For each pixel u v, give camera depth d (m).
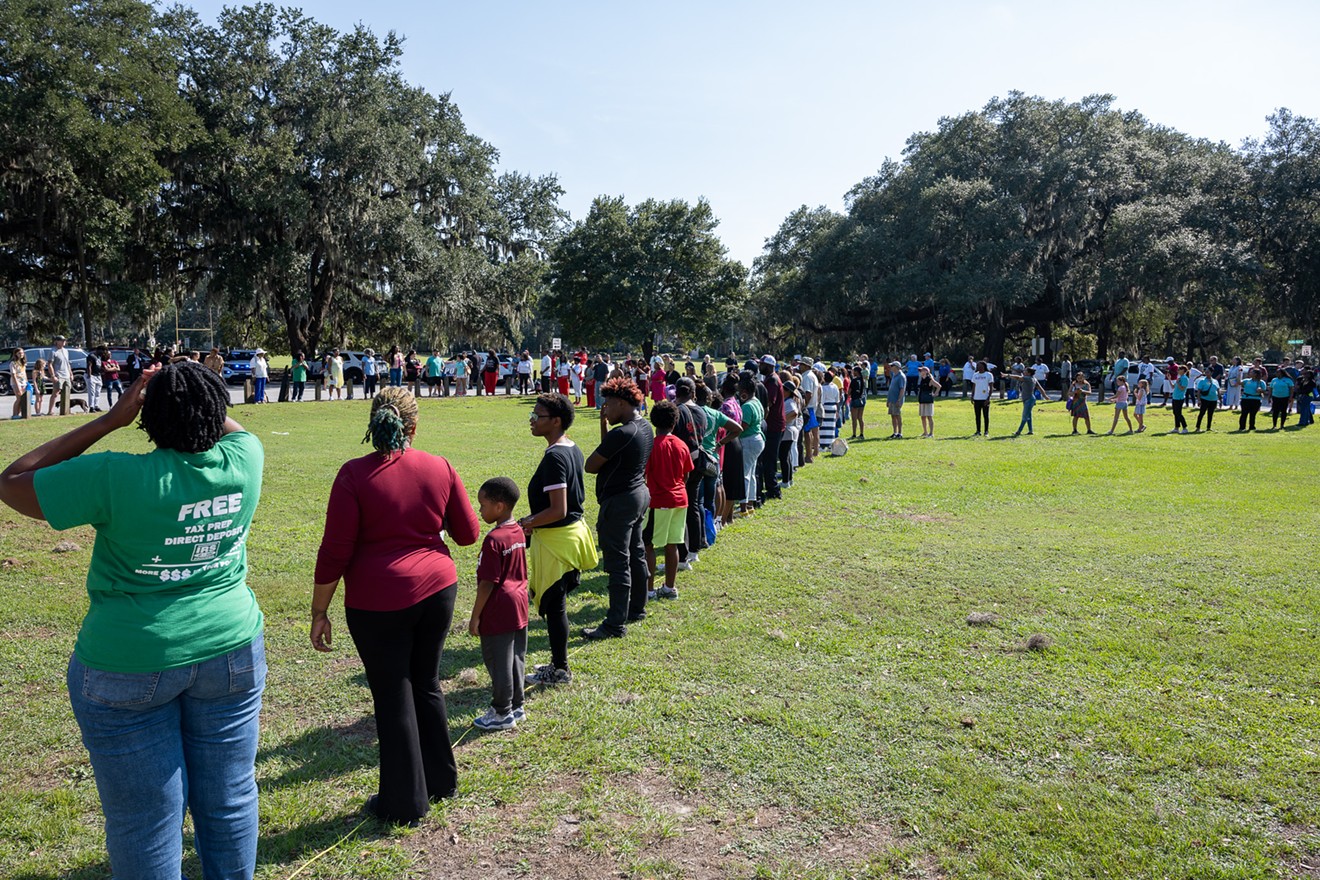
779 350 59.88
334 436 17.94
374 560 3.43
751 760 4.15
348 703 4.79
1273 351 67.81
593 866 3.33
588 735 4.39
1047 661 5.46
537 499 5.02
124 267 34.53
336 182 37.12
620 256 50.47
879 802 3.79
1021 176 43.22
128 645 2.46
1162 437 19.70
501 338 47.00
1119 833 3.52
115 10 32.78
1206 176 44.09
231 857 2.77
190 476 2.54
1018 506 10.98
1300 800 3.77
